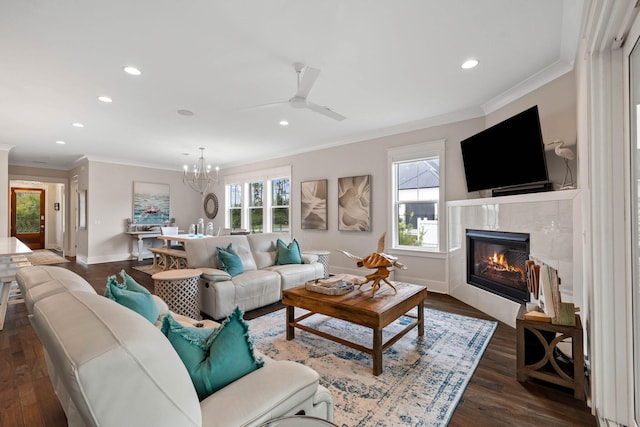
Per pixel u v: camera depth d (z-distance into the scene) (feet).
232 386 3.52
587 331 6.64
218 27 7.02
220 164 25.84
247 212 24.41
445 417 5.43
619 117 5.16
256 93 10.77
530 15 6.77
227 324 3.76
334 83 10.14
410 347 8.21
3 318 9.91
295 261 13.98
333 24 6.99
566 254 7.82
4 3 6.10
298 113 12.93
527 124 9.32
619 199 5.17
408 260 14.85
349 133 16.21
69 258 24.90
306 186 19.33
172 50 7.97
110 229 23.07
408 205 15.17
